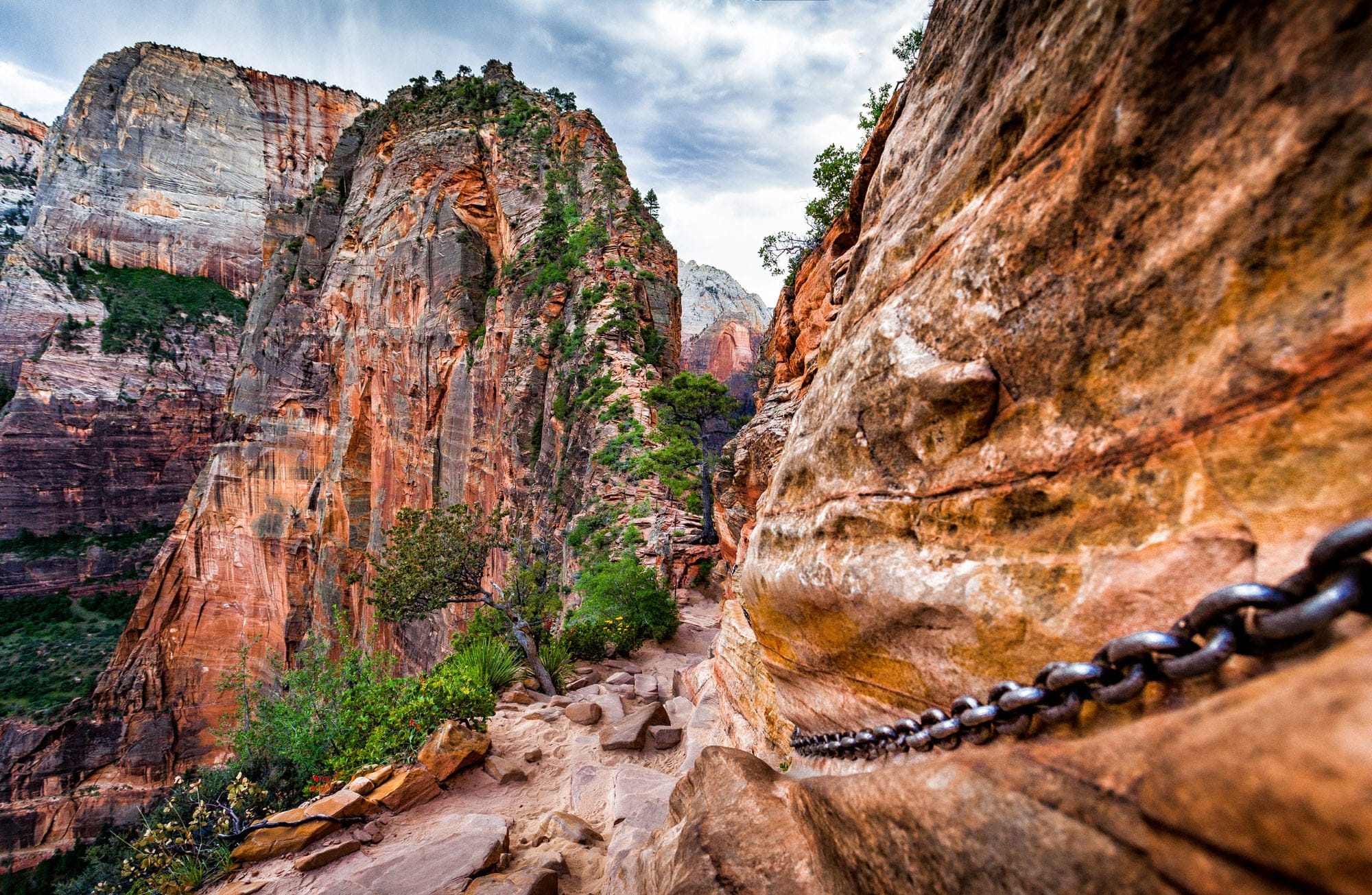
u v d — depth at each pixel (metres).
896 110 4.49
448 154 50.44
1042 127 1.52
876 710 2.29
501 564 33.94
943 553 1.76
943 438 1.78
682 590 23.50
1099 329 1.32
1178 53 1.11
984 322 1.64
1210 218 1.07
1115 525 1.27
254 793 6.29
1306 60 0.91
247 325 63.91
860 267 3.11
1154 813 0.79
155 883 5.20
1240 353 1.03
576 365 35.34
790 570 2.63
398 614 12.86
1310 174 0.92
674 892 2.38
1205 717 0.77
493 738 7.98
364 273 52.41
